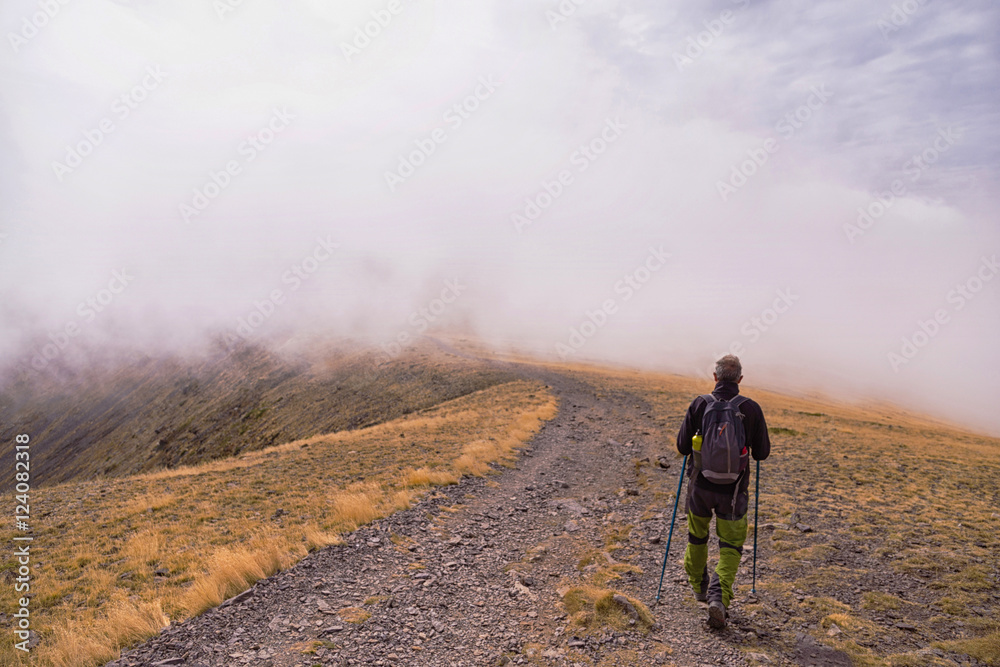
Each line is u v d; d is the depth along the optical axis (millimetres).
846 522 9008
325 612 5812
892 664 4625
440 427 23500
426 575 6914
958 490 11305
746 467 5289
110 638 5332
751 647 4922
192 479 15867
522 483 13172
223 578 6516
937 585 6363
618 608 5590
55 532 11102
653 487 12570
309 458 17562
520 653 4953
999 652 4715
